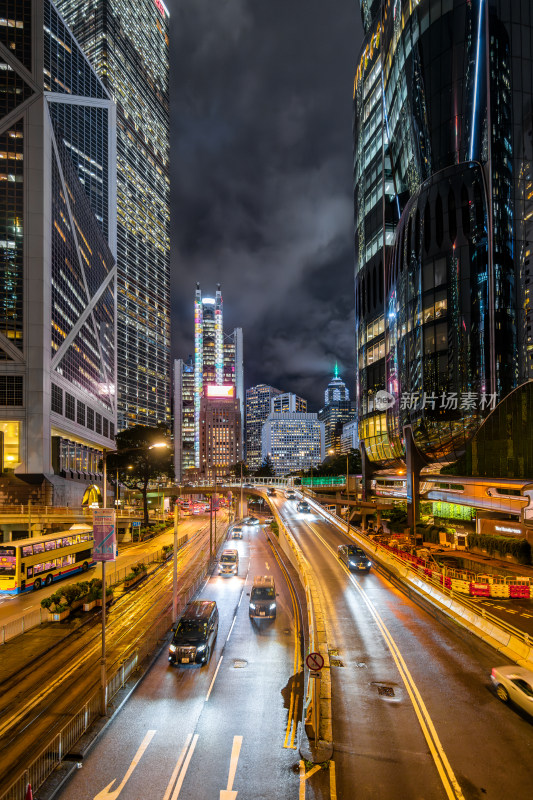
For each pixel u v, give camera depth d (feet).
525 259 206.08
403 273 244.63
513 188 209.26
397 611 93.09
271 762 46.75
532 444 159.02
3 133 324.39
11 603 122.31
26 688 68.44
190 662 73.72
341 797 40.19
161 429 318.65
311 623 82.74
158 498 416.46
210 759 47.62
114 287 567.59
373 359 302.04
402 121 264.52
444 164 223.71
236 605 113.19
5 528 246.68
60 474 334.65
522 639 70.23
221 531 277.64
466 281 207.72
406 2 255.29
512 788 40.70
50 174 336.49
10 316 310.04
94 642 88.84
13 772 47.19
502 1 217.77
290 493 380.99
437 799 39.45
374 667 66.49
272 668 73.67
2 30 336.08
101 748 50.24
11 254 315.58
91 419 441.68
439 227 220.02
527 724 51.29
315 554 158.71
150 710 59.31
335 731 50.26
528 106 214.90
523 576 117.29
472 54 218.59
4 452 302.04
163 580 145.48
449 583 105.19
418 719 52.42
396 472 279.08
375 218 304.91
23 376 308.40
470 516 184.75
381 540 183.52
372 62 319.06
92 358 449.06
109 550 61.21
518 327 200.34
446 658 69.62
